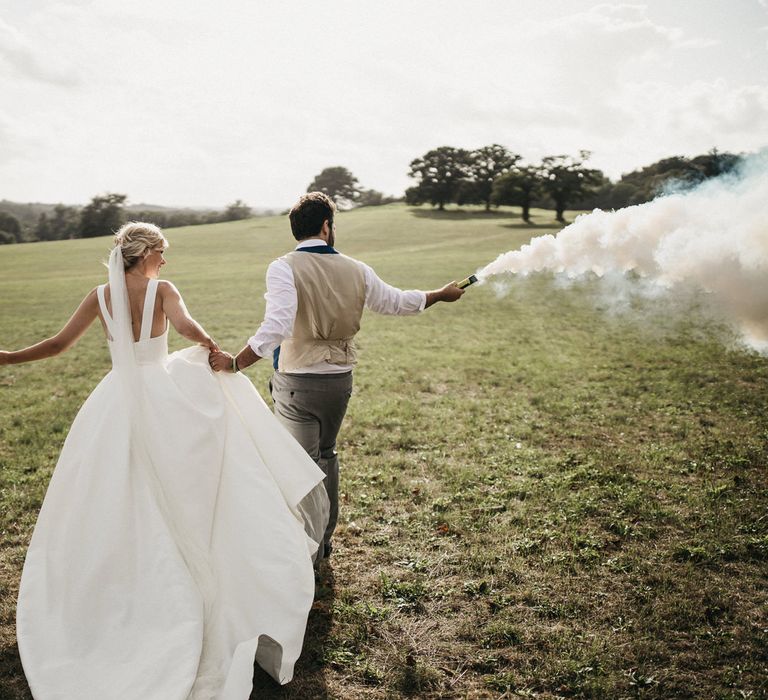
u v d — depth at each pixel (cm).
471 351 1217
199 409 335
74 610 299
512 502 497
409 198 11850
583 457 595
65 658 288
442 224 7212
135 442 326
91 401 335
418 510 486
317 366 374
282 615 306
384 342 1343
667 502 491
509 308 1850
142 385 333
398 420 721
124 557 307
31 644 293
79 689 276
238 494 332
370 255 4200
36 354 347
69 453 327
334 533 449
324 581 388
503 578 387
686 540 430
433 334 1445
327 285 365
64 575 305
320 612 358
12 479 547
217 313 1912
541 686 300
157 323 341
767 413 739
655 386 884
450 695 296
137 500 317
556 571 395
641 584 379
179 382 339
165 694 269
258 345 347
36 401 862
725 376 938
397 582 384
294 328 371
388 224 7219
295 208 378
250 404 359
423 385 920
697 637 330
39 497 505
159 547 308
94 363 1150
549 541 434
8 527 457
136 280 341
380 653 323
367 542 436
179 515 324
